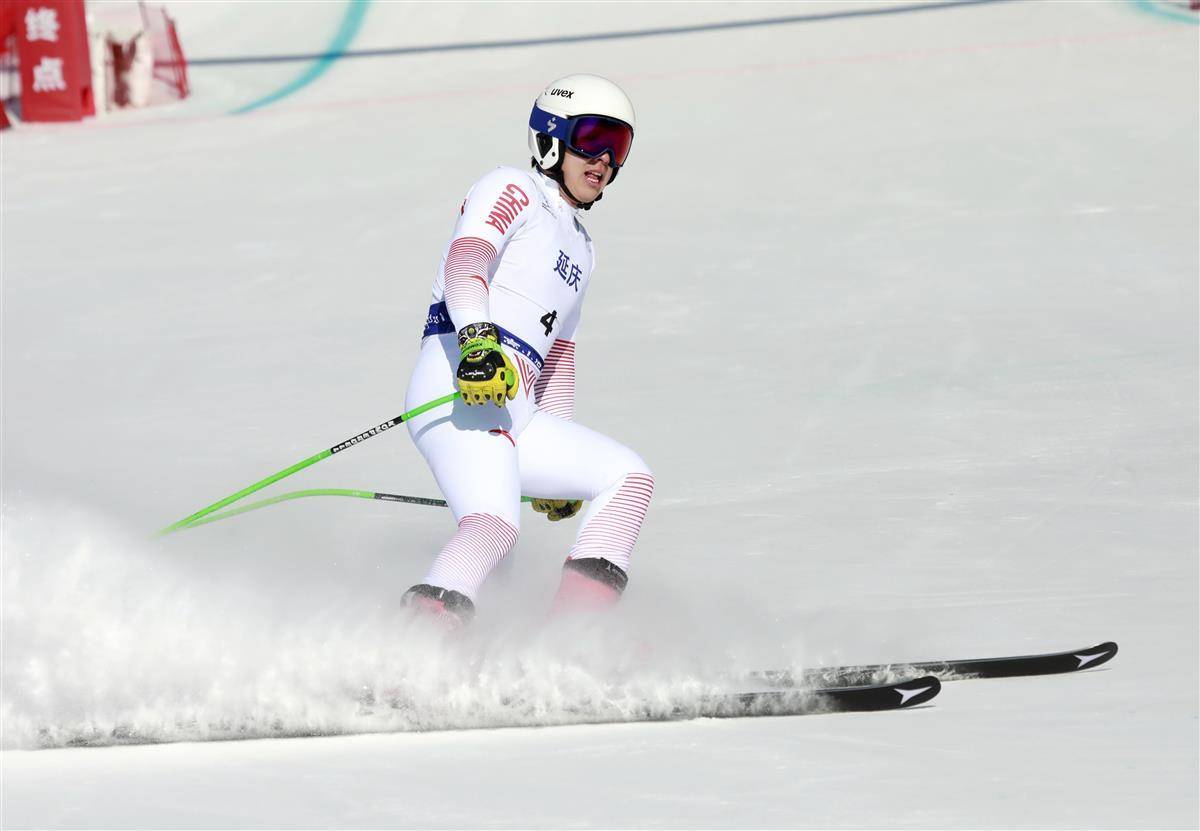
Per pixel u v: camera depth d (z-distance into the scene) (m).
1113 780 9.38
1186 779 9.35
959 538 17.45
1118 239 36.69
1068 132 48.94
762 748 10.29
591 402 26.28
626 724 11.12
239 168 53.78
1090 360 27.11
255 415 26.45
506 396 12.17
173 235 43.66
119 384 29.28
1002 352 28.11
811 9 76.31
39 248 42.81
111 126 65.25
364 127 60.72
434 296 13.58
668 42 73.31
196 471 22.67
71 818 8.95
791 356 28.78
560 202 13.67
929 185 43.88
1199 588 14.92
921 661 12.80
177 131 62.88
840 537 17.72
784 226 40.50
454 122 60.25
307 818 8.88
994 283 33.66
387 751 10.42
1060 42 64.62
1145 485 19.56
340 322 33.62
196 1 86.44
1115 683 11.77
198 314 34.97
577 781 9.55
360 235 42.47
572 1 81.38
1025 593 15.04
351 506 20.09
